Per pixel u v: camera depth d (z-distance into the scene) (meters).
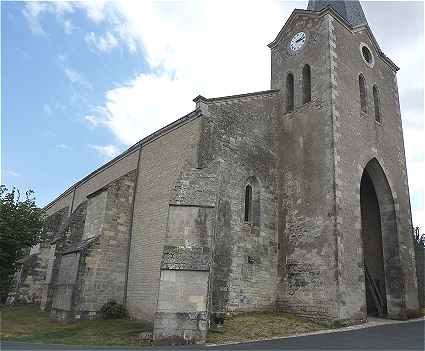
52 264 21.20
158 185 18.22
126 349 10.42
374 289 20.42
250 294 16.34
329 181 16.81
